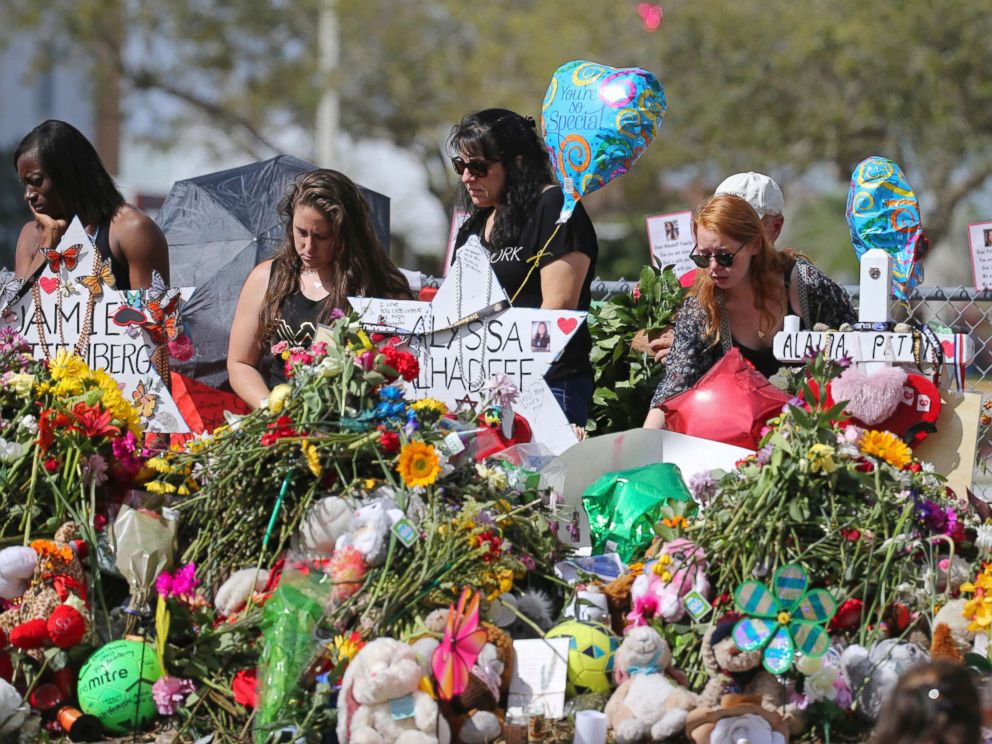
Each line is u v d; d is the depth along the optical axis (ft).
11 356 34.12
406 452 29.55
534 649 28.43
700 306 37.19
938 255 180.04
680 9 160.45
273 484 30.73
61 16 201.77
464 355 35.94
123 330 38.52
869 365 34.40
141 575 30.07
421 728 25.17
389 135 204.54
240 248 47.67
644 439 34.55
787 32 155.53
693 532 29.84
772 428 31.76
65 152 39.58
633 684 27.61
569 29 172.65
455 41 200.23
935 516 30.17
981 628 27.66
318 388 31.09
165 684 28.14
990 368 46.34
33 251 43.32
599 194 199.62
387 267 38.70
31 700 28.50
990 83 146.00
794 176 165.58
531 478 32.65
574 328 35.12
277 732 26.55
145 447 33.71
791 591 26.96
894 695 20.24
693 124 160.76
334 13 196.03
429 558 28.53
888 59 147.13
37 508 31.48
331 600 28.04
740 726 25.79
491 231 38.42
